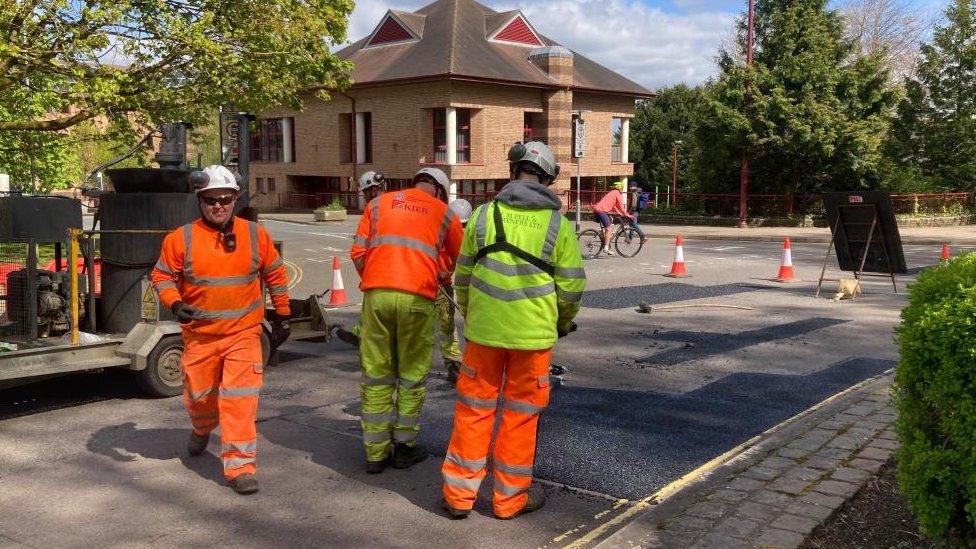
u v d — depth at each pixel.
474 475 4.32
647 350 8.62
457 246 5.23
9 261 6.84
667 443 5.52
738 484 4.41
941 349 3.16
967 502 3.21
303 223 31.83
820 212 28.42
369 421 4.98
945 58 29.62
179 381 6.82
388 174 35.19
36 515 4.40
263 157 41.84
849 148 26.98
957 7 29.09
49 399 6.73
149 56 12.32
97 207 7.48
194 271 4.70
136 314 7.01
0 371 5.79
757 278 15.05
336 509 4.50
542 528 4.24
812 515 3.95
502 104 34.25
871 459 4.75
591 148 38.03
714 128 28.34
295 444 5.62
